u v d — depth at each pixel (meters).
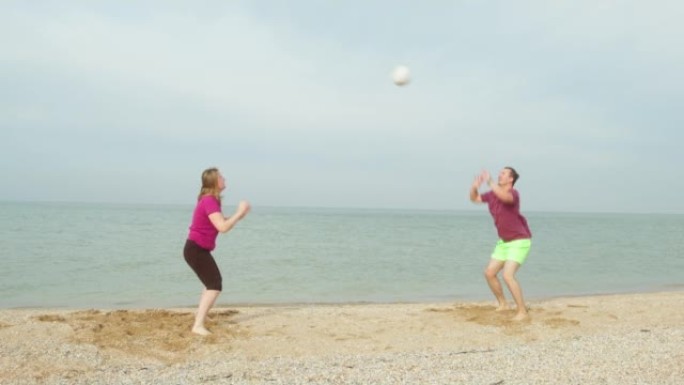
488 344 6.96
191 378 5.16
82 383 5.00
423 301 12.01
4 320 7.19
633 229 59.19
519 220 7.95
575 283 15.73
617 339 6.96
